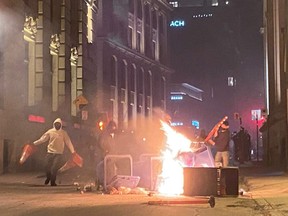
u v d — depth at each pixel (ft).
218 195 44.04
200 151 51.26
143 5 252.21
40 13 112.06
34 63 110.52
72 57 137.69
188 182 44.29
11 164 91.97
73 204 41.63
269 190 52.39
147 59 251.60
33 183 66.95
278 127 100.83
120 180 51.65
